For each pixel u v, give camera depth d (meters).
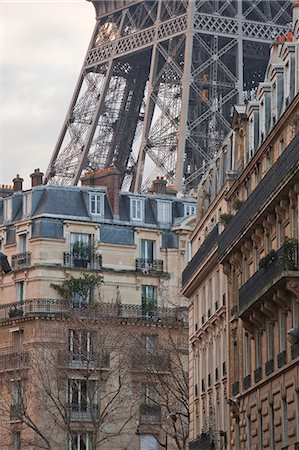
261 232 107.12
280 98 107.00
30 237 184.75
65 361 167.38
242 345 115.56
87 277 181.88
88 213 186.88
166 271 188.75
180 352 163.50
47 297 181.12
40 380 163.62
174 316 181.50
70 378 170.38
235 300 119.06
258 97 116.81
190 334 149.50
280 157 96.50
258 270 100.56
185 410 173.62
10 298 186.00
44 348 170.12
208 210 138.75
